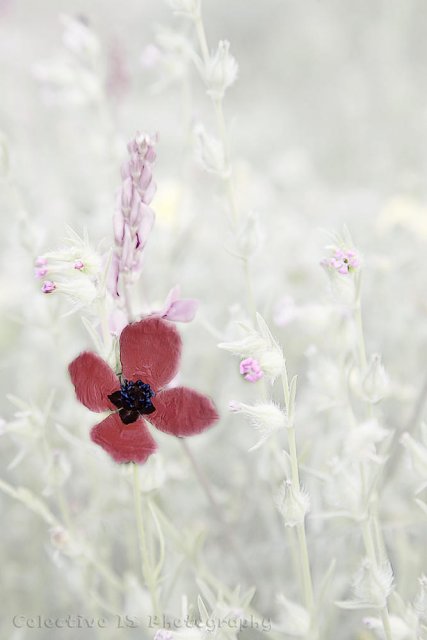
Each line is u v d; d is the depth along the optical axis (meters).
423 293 0.62
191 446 0.58
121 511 0.55
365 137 1.17
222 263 0.72
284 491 0.45
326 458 0.53
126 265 0.44
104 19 1.49
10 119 1.04
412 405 0.57
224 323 0.67
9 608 0.58
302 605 0.51
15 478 0.62
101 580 0.56
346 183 1.10
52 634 0.57
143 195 0.44
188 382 0.63
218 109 0.50
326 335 0.51
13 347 0.67
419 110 1.15
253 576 0.54
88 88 0.63
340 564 0.55
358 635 0.54
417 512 0.54
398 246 0.66
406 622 0.46
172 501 0.57
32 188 0.86
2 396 0.66
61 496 0.51
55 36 1.35
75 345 0.60
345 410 0.48
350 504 0.45
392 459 0.54
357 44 1.46
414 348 0.61
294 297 0.66
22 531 0.60
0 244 0.75
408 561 0.53
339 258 0.45
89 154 0.76
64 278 0.44
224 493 0.58
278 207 0.85
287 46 1.50
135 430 0.44
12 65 1.12
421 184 0.81
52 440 0.60
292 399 0.44
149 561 0.47
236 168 0.82
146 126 1.12
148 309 0.49
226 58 0.49
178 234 0.67
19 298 0.67
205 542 0.57
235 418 0.61
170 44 0.58
